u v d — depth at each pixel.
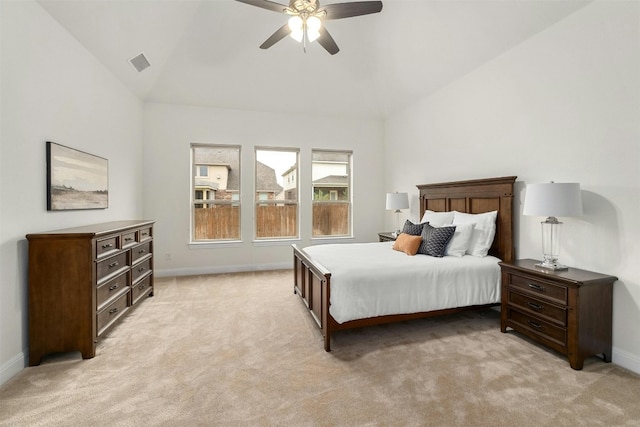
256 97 4.61
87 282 2.15
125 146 3.81
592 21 2.24
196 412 1.60
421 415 1.58
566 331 2.07
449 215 3.51
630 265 2.05
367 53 4.09
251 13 3.42
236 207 4.86
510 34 2.81
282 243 5.01
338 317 2.28
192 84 4.24
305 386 1.84
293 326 2.73
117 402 1.68
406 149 4.80
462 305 2.64
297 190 5.13
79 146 2.78
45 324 2.10
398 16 3.38
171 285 4.02
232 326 2.73
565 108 2.46
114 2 2.65
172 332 2.60
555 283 2.14
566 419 1.55
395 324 2.83
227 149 4.81
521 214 2.88
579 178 2.37
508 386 1.84
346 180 5.43
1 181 1.89
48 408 1.63
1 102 1.89
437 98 4.05
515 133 2.92
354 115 5.25
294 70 4.27
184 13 3.25
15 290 2.00
